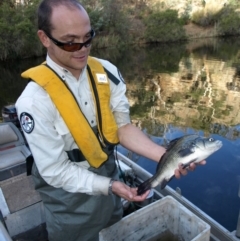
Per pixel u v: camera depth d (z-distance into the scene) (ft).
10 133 9.68
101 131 5.50
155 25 91.20
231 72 53.26
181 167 5.05
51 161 4.87
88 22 4.51
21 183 8.47
